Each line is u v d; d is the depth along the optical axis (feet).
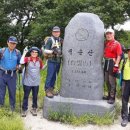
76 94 13.17
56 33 13.12
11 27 39.17
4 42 39.83
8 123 11.14
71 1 30.37
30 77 12.90
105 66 12.92
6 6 39.65
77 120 12.38
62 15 31.04
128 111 13.28
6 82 12.64
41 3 36.42
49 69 13.25
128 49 12.27
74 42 13.04
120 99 15.89
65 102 12.85
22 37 39.93
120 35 33.99
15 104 13.53
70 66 13.15
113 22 32.22
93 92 13.09
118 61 12.41
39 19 33.47
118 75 12.70
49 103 12.87
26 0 38.86
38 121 12.57
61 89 13.42
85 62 13.01
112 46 12.63
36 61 12.98
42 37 33.47
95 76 13.04
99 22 13.14
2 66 12.55
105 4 31.19
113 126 12.35
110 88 12.98
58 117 12.60
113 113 12.85
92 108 12.74
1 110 12.33
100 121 12.33
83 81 13.10
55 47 13.04
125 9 34.78
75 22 13.04
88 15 13.00
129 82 12.37
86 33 12.91
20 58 12.67
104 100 13.24
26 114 13.12
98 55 12.98
